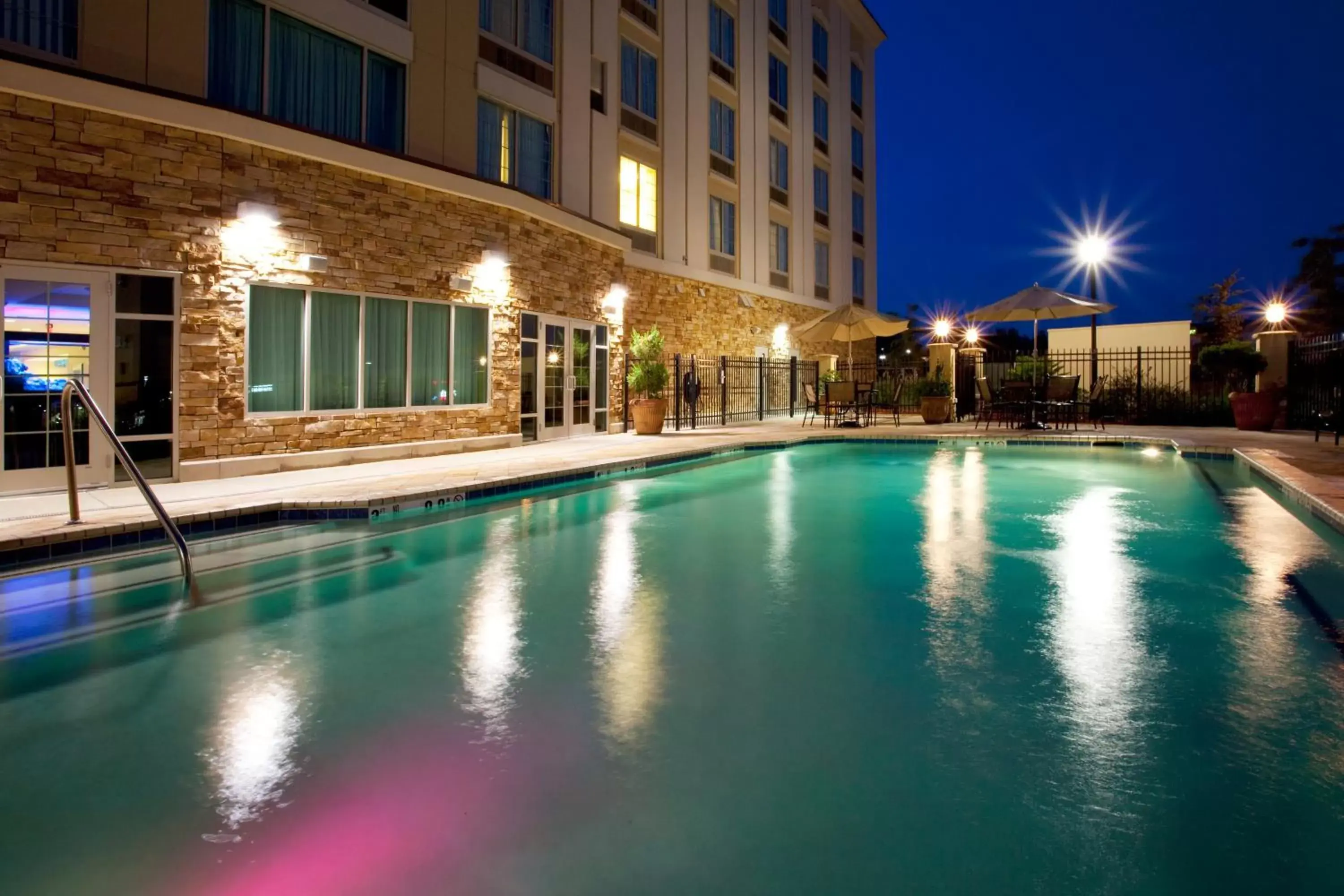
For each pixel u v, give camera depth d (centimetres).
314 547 614
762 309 2300
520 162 1388
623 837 214
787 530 683
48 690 329
